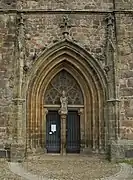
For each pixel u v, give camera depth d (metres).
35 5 21.45
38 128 20.89
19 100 19.78
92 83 21.25
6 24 21.06
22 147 19.30
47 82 21.59
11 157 19.09
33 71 20.66
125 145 19.58
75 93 22.03
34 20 21.28
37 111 20.94
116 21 21.11
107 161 19.14
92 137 20.89
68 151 21.67
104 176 14.41
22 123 19.80
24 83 20.30
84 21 21.34
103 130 20.53
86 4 21.58
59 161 19.02
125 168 16.55
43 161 19.02
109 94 20.31
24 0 21.47
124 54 20.78
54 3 21.50
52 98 21.95
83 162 18.73
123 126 20.05
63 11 21.28
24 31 20.95
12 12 21.17
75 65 21.39
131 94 20.39
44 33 21.16
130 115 20.19
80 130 21.50
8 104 20.14
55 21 21.28
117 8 21.28
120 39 20.94
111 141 19.56
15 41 20.77
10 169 16.41
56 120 21.91
